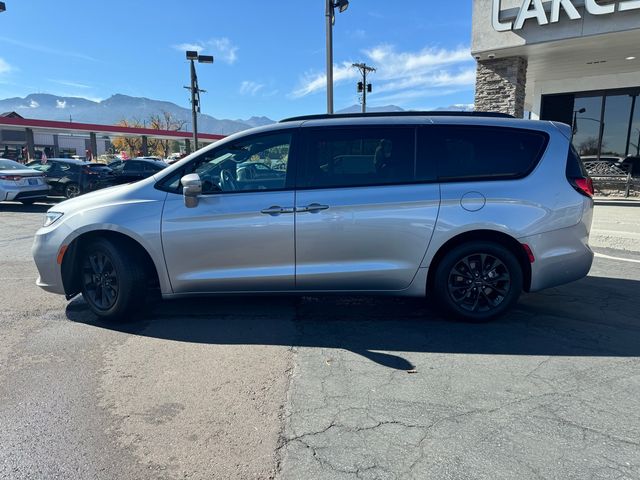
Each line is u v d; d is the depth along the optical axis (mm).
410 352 3686
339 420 2770
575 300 4922
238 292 4270
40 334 4113
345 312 4613
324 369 3412
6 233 9555
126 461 2432
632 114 14719
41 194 14086
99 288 4406
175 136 49625
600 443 2523
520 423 2713
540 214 4074
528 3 10430
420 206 4062
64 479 2301
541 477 2271
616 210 11000
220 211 4121
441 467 2352
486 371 3355
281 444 2559
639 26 9461
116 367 3480
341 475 2309
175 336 4047
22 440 2607
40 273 4469
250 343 3887
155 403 2980
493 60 12156
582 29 10078
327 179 4152
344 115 4352
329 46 10805
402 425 2709
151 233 4148
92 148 43312
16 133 64375
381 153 4172
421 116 4293
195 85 22469
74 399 3033
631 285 5461
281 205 4098
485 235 4180
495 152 4172
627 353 3637
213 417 2820
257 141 4266
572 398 2982
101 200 4352
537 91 16391
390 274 4145
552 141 4184
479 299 4258
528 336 3982
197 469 2371
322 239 4098
